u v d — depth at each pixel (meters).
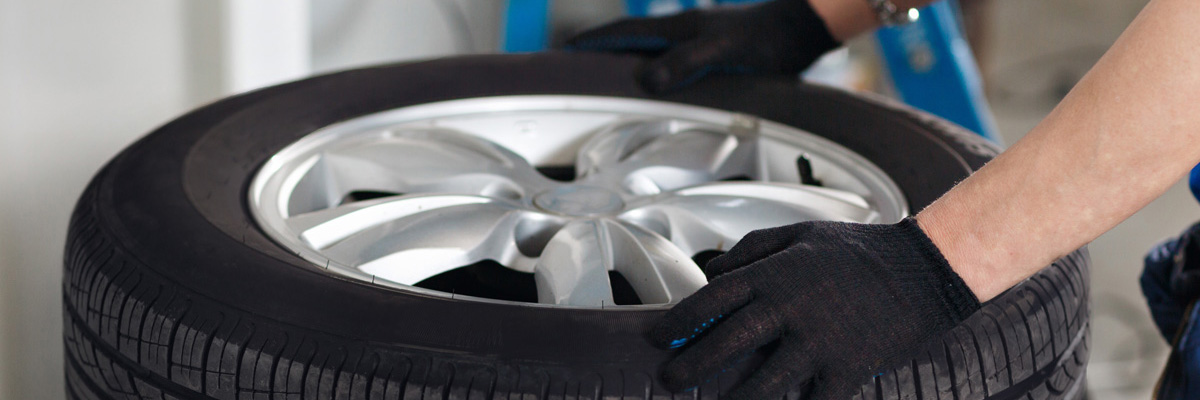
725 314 0.51
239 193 0.71
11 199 1.01
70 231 0.67
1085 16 4.02
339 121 0.86
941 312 0.53
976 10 3.68
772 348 0.52
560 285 0.63
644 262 0.66
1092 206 0.48
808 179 0.88
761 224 0.75
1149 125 0.45
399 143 0.85
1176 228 2.42
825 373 0.50
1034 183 0.49
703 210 0.76
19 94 1.02
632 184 0.84
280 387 0.50
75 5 1.12
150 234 0.60
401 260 0.67
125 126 1.27
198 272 0.56
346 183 0.82
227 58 1.46
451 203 0.73
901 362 0.52
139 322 0.55
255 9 1.49
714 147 0.89
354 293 0.53
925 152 0.81
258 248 0.59
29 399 1.07
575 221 0.72
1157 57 0.45
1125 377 1.75
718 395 0.50
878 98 0.95
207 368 0.52
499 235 0.72
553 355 0.49
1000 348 0.55
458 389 0.48
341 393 0.49
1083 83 0.48
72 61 1.13
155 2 1.29
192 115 0.82
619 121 0.94
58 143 1.11
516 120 0.94
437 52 2.31
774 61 0.97
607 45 1.05
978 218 0.51
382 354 0.49
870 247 0.54
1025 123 3.31
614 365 0.49
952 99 1.59
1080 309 0.63
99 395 0.61
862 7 0.91
